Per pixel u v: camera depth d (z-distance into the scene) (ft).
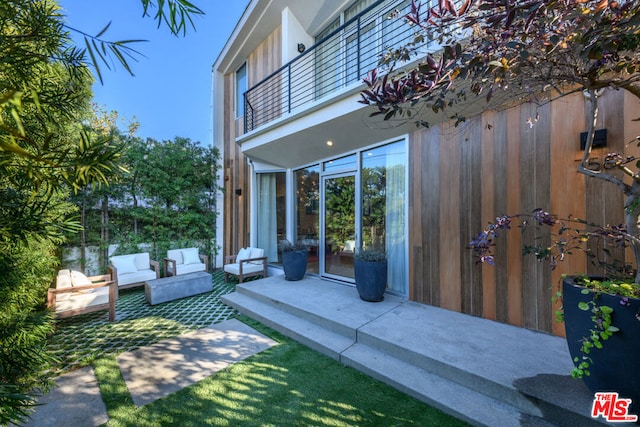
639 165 4.99
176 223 22.22
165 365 8.64
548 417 5.81
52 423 6.21
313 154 17.70
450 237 11.33
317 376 7.98
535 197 9.20
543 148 9.07
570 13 3.71
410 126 12.28
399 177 13.52
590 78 4.56
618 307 4.89
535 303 9.22
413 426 6.06
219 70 26.13
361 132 13.80
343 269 16.55
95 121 19.71
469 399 6.58
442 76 4.58
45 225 3.65
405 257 13.11
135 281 16.53
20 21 3.16
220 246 25.39
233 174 25.08
